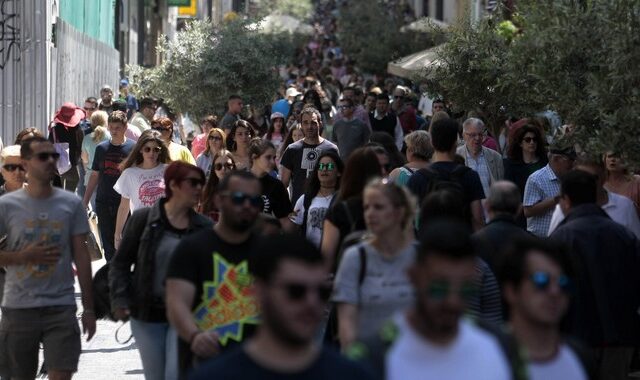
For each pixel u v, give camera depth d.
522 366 11.12
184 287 16.45
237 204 16.33
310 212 23.66
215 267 16.59
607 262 19.17
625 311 19.28
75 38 58.22
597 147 22.83
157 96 56.88
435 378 10.75
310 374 9.99
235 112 46.53
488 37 39.47
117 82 79.44
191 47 55.47
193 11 93.06
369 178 18.97
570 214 19.53
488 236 18.05
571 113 24.42
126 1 86.56
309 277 10.04
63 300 19.56
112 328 29.48
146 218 19.02
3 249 19.48
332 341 18.80
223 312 16.59
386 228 15.63
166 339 18.81
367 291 15.64
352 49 100.00
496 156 29.89
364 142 43.22
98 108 54.97
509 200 18.23
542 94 25.58
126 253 19.09
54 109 51.19
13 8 48.09
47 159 19.25
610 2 23.44
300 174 32.47
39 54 48.38
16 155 22.86
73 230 19.62
